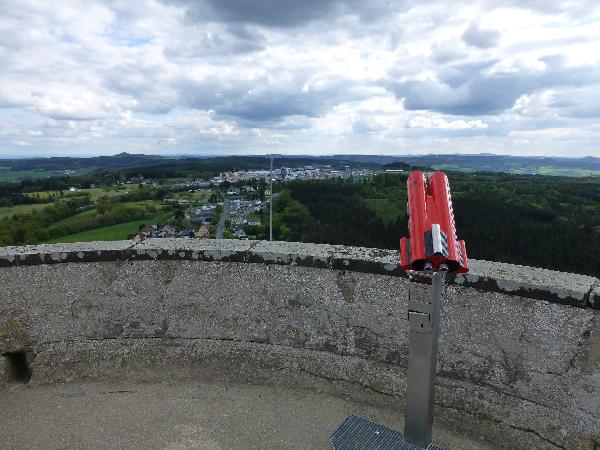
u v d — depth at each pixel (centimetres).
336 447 220
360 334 297
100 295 328
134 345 326
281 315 315
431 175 216
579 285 239
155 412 284
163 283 326
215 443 256
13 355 326
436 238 185
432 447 218
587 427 234
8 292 324
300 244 330
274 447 253
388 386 287
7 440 262
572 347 237
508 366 255
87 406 291
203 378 313
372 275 290
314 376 303
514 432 250
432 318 202
